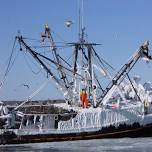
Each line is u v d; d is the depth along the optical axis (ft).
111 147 206.69
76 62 243.60
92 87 238.68
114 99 245.45
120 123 228.43
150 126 231.91
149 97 238.27
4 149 204.44
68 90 242.99
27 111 231.30
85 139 224.12
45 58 233.14
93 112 225.76
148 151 197.36
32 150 200.75
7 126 217.97
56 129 221.66
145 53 233.14
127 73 235.61
